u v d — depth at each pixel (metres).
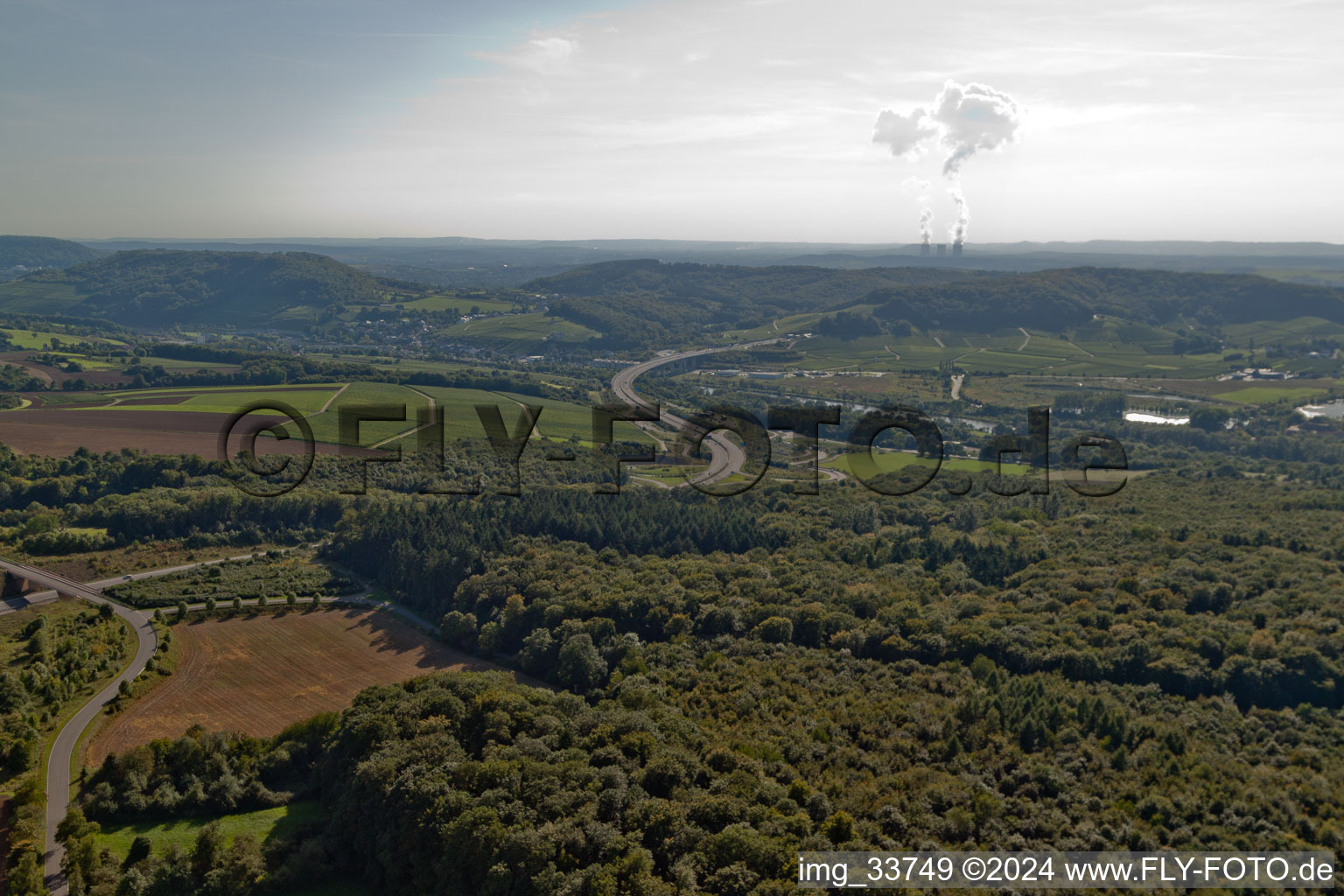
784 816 78.25
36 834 90.31
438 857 81.94
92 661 130.75
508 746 94.81
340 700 128.38
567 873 74.69
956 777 86.81
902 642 124.38
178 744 106.62
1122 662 115.31
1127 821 77.81
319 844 92.25
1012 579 155.12
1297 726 99.44
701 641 131.00
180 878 86.69
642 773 86.12
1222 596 134.00
